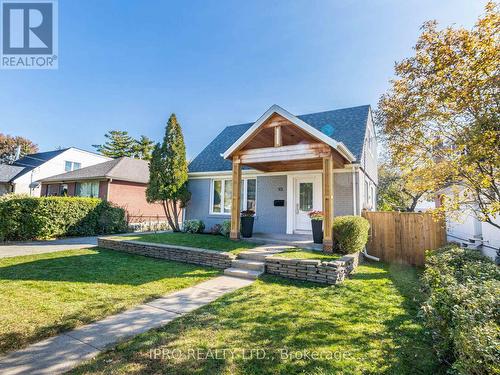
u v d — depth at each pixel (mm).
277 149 8703
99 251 9984
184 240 9852
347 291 5570
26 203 12500
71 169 27453
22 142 39969
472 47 4520
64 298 4941
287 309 4582
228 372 2840
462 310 2660
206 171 13578
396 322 4109
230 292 5484
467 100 4551
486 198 5348
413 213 9359
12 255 9094
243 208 12617
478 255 5398
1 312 4270
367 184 12664
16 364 2949
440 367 2957
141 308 4605
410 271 7820
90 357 3100
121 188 19578
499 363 2029
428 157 5750
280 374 2828
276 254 7301
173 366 2932
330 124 12688
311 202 11078
